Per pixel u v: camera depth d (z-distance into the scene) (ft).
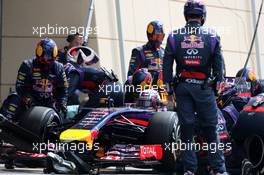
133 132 108.17
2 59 159.94
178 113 92.43
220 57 91.81
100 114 101.86
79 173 98.12
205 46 91.40
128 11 175.63
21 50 161.68
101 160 100.01
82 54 121.39
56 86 111.65
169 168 106.42
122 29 171.01
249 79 111.65
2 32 160.35
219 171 91.71
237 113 108.17
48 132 102.17
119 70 170.81
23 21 162.40
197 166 97.60
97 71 117.60
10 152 106.42
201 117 92.22
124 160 100.58
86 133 96.48
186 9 93.20
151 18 181.27
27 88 110.52
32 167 113.50
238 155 99.45
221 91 100.68
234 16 203.00
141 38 178.09
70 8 165.68
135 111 107.34
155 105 111.34
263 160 81.25
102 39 167.84
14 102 109.19
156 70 135.74
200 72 91.71
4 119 98.17
